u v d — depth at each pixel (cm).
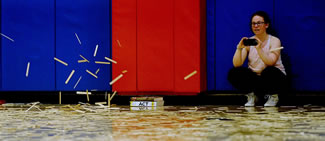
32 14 513
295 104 422
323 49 438
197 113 354
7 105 473
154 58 457
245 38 409
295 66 446
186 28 445
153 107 413
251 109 380
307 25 441
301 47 444
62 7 507
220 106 422
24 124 295
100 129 267
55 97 498
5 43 520
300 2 442
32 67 515
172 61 451
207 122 291
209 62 471
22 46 516
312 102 418
